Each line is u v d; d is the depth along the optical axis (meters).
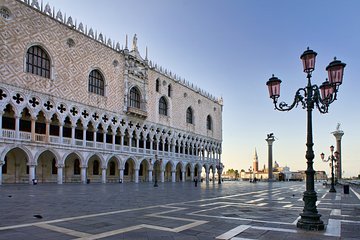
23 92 39.19
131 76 59.88
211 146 92.81
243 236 9.34
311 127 11.70
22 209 14.56
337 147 70.75
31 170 39.59
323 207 18.20
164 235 9.34
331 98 12.45
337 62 11.34
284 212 14.95
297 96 12.24
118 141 62.41
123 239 8.72
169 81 73.06
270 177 90.44
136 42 63.84
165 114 71.94
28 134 39.53
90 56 50.44
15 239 8.45
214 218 12.75
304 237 9.30
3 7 37.53
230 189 38.34
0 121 36.28
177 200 20.77
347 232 10.14
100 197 22.20
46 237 8.77
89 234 9.29
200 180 84.50
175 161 73.06
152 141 65.75
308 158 11.48
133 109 58.53
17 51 38.78
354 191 38.88
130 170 64.44
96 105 50.81
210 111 93.38
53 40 44.03
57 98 43.88
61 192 26.58
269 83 12.90
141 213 13.96
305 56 11.82
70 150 45.09
